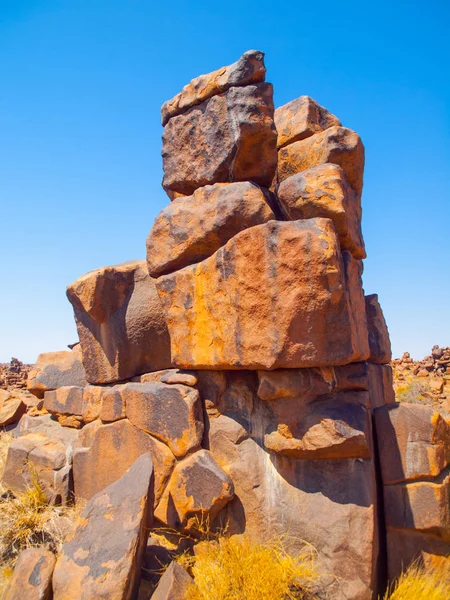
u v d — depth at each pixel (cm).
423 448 358
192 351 414
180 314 424
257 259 359
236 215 393
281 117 466
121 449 459
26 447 536
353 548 337
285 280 346
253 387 412
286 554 353
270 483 382
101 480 470
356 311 381
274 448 375
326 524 349
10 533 437
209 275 397
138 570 346
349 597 329
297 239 343
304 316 343
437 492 350
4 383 2086
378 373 471
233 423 409
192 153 436
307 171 385
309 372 367
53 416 625
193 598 322
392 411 376
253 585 323
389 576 358
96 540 347
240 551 356
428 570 349
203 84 423
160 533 420
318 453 360
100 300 503
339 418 350
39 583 333
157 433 430
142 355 518
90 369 537
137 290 509
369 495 348
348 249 397
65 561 342
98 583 319
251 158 409
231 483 384
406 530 361
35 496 483
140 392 448
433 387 1598
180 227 429
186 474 404
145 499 364
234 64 403
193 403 414
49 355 667
